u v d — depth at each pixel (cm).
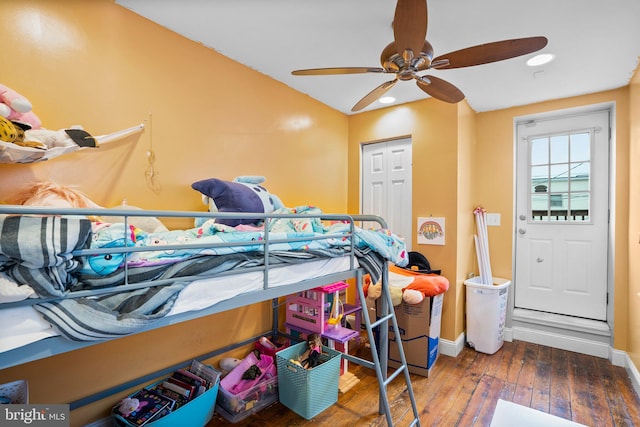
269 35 194
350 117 345
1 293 70
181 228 195
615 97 264
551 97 285
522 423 132
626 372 245
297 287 144
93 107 158
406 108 307
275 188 256
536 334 300
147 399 169
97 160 160
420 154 298
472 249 322
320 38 197
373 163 337
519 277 321
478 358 272
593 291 287
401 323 252
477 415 194
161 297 96
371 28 186
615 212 264
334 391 202
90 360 159
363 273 186
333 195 324
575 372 245
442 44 199
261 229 167
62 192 132
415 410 184
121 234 94
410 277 262
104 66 162
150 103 180
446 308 280
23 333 74
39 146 120
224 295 114
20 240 72
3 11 132
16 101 120
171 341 190
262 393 199
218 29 188
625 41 193
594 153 287
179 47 193
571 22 175
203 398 169
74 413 154
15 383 127
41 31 142
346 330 229
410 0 119
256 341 239
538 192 313
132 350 174
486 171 327
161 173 185
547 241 308
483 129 328
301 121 280
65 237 77
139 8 169
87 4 156
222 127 216
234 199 175
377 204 333
